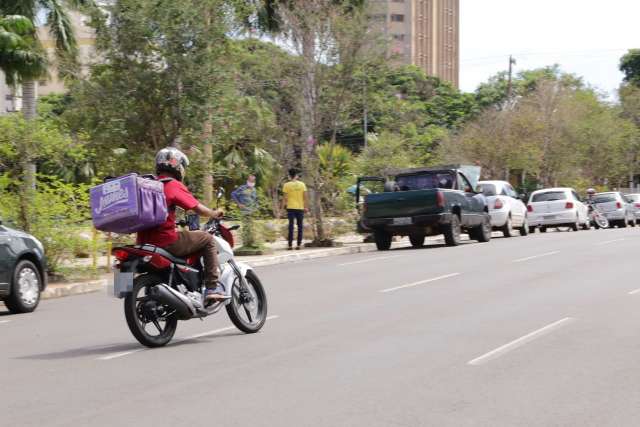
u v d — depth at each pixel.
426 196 28.45
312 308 14.40
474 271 19.84
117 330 12.83
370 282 18.20
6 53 32.78
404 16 149.88
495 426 6.95
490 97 97.81
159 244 10.98
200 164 24.22
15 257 15.46
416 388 8.31
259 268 23.64
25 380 9.13
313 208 30.86
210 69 23.22
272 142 30.59
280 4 30.67
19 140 19.27
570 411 7.42
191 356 10.30
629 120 78.38
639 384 8.44
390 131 38.81
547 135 62.62
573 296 15.16
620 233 35.47
